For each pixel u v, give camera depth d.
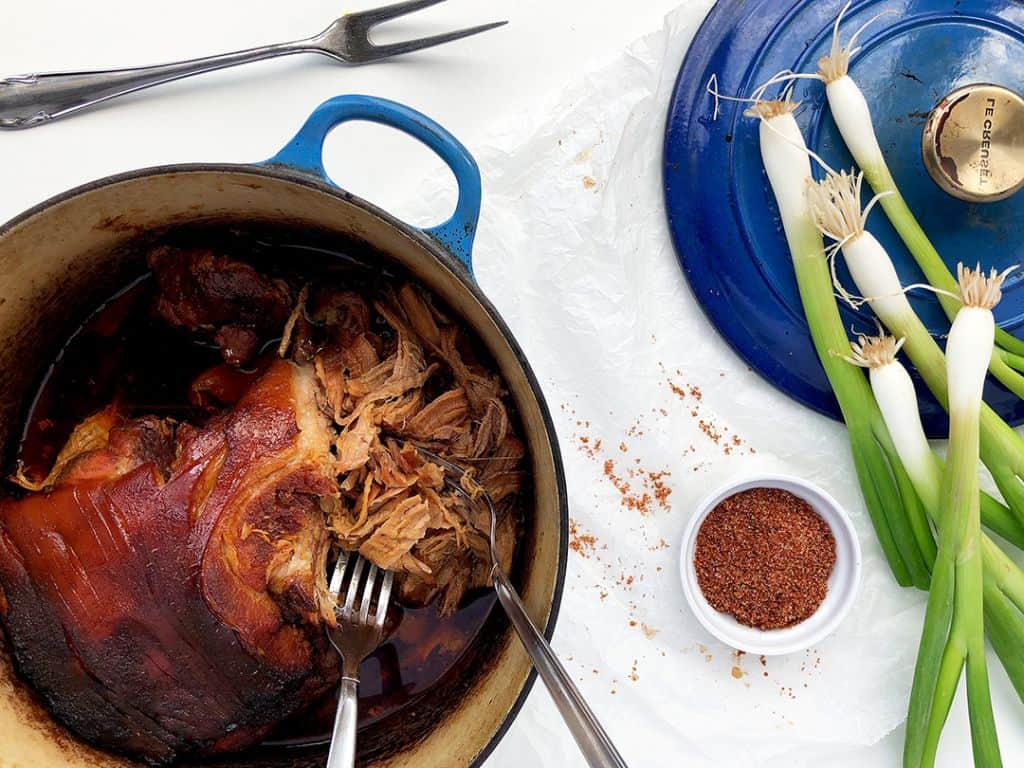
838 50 0.42
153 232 0.38
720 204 0.45
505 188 0.46
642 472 0.47
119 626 0.33
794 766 0.46
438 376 0.40
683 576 0.45
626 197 0.46
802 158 0.43
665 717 0.46
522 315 0.46
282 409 0.36
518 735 0.45
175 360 0.40
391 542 0.36
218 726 0.36
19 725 0.35
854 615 0.47
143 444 0.35
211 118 0.44
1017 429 0.47
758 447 0.47
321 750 0.40
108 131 0.44
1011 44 0.45
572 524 0.46
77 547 0.33
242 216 0.38
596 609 0.46
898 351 0.46
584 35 0.45
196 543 0.33
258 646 0.34
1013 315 0.46
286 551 0.35
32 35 0.44
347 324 0.39
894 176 0.45
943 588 0.42
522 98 0.45
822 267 0.44
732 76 0.45
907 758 0.43
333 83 0.44
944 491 0.42
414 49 0.43
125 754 0.37
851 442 0.45
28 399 0.40
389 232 0.35
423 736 0.38
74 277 0.38
